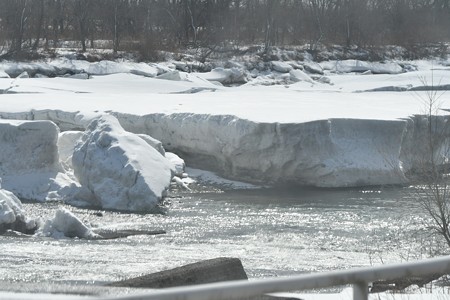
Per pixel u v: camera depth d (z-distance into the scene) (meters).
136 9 109.56
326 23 115.38
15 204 34.94
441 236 28.67
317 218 38.12
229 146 46.53
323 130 46.00
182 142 49.59
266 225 36.78
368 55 111.50
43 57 92.75
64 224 34.09
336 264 28.95
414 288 15.52
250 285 5.53
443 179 28.25
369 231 34.69
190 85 78.50
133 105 55.81
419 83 83.06
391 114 49.56
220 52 103.81
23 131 44.28
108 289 7.45
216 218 38.59
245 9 115.62
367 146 46.88
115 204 41.06
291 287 5.78
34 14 98.88
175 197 43.59
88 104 56.28
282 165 45.97
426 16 124.50
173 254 30.81
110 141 42.94
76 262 28.88
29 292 7.32
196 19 110.25
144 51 98.44
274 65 102.56
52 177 44.22
